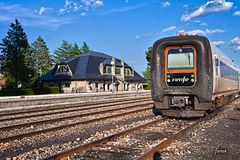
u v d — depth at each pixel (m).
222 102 18.00
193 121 13.30
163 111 14.38
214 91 13.84
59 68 64.69
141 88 76.88
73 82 62.72
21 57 62.06
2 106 22.20
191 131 10.59
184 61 13.64
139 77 77.00
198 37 13.42
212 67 13.45
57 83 64.56
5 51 61.12
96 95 34.19
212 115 14.87
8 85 69.44
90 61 66.75
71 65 64.50
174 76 13.77
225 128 11.36
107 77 66.00
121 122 13.66
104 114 17.09
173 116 14.32
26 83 66.88
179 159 7.05
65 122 14.04
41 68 98.06
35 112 19.55
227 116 14.94
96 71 65.56
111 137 9.04
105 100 31.67
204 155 7.46
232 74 21.94
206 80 13.23
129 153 7.57
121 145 8.41
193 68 13.45
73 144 8.88
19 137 9.82
